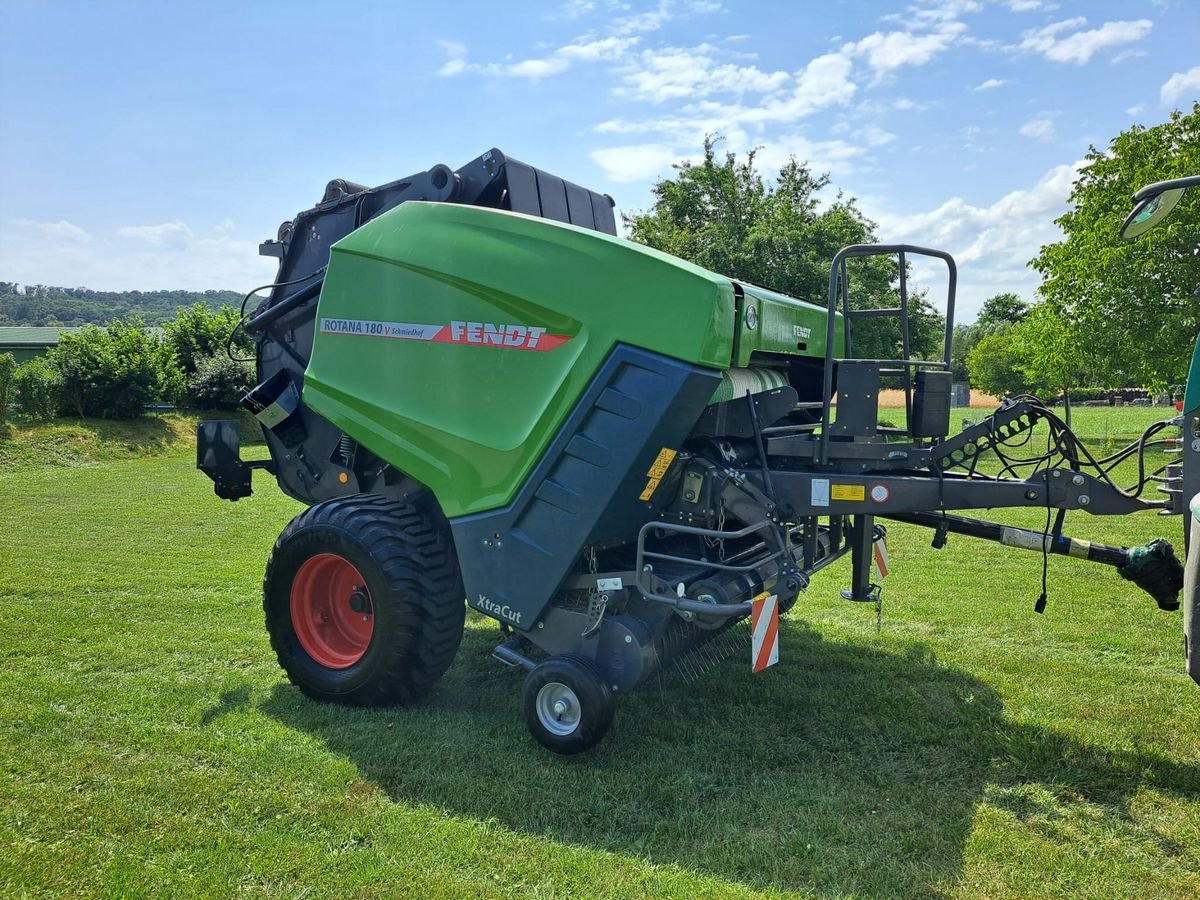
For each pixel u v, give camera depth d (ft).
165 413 85.46
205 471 18.35
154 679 16.03
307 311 16.85
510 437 13.17
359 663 14.35
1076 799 11.53
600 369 12.40
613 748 13.01
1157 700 14.99
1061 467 13.15
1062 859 10.01
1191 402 11.36
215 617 20.47
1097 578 24.82
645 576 12.37
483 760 12.50
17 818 10.72
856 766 12.49
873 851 10.18
